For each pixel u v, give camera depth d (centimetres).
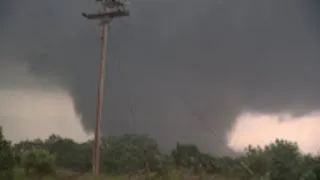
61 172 5162
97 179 3125
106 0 3406
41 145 8931
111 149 8219
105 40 3384
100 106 3256
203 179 4997
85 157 8875
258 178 5144
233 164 6562
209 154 7069
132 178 4469
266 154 5719
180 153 7262
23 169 4453
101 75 3322
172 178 4375
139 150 8294
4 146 3412
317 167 4169
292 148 5916
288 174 4356
